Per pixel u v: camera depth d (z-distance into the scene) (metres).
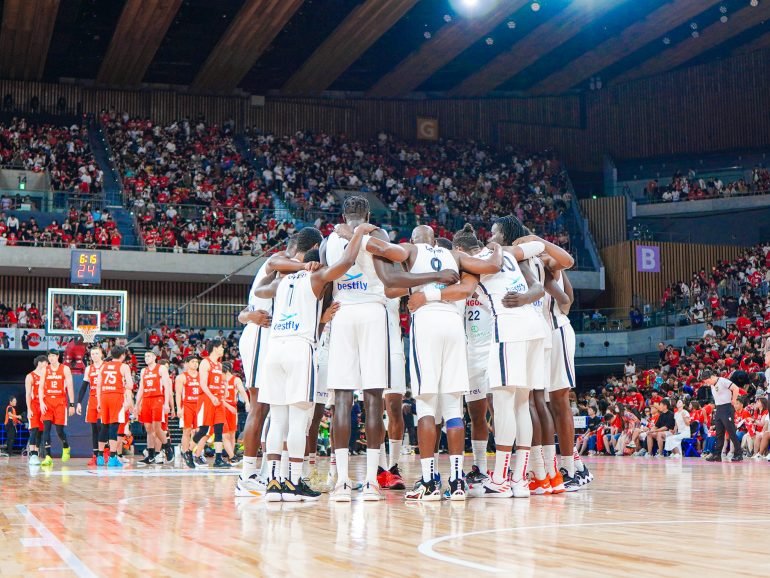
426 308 6.10
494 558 3.37
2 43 27.92
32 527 4.62
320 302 6.14
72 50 30.30
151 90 33.66
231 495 6.87
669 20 27.89
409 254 6.09
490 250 6.41
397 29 29.38
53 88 32.50
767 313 22.91
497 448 6.41
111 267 25.02
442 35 28.39
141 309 27.48
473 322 7.10
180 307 25.34
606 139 35.25
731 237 31.25
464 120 36.03
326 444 17.88
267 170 31.20
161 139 31.47
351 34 27.84
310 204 29.72
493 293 6.28
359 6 25.78
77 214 25.47
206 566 3.27
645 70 33.66
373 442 6.06
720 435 14.05
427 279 5.96
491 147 35.50
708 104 33.25
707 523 4.56
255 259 24.97
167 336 23.56
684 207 31.14
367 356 6.01
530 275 6.44
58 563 3.38
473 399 7.12
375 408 6.06
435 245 6.35
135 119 31.92
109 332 22.69
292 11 25.69
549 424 6.80
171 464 13.30
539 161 34.41
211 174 30.39
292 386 6.07
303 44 30.47
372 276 6.07
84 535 4.26
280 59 31.89
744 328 22.52
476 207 32.03
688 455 15.84
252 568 3.21
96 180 27.78
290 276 6.22
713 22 29.02
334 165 33.03
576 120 35.91
